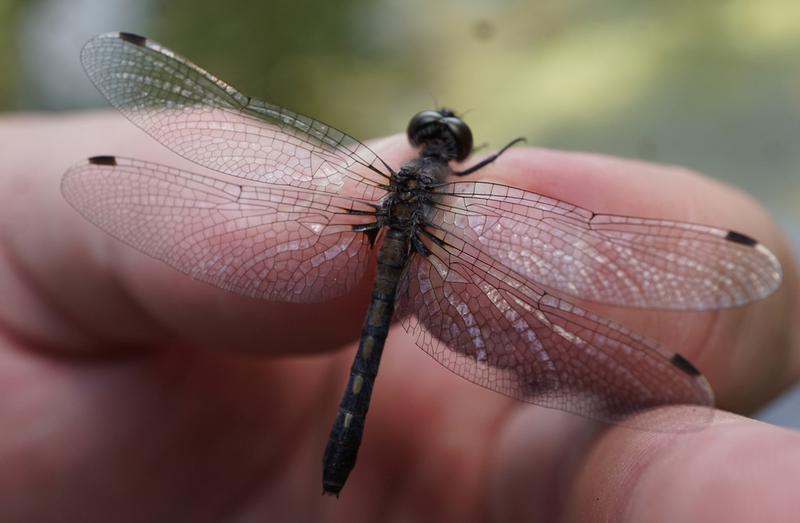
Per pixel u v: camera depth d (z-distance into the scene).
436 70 0.39
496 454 0.17
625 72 0.37
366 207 0.17
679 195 0.17
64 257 0.17
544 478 0.16
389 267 0.17
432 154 0.17
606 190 0.17
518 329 0.17
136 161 0.17
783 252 0.18
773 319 0.18
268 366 0.18
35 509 0.18
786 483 0.14
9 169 0.17
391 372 0.18
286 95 0.39
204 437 0.18
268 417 0.18
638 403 0.16
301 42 0.40
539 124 0.35
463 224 0.17
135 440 0.18
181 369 0.18
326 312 0.17
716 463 0.15
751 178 0.31
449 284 0.17
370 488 0.18
